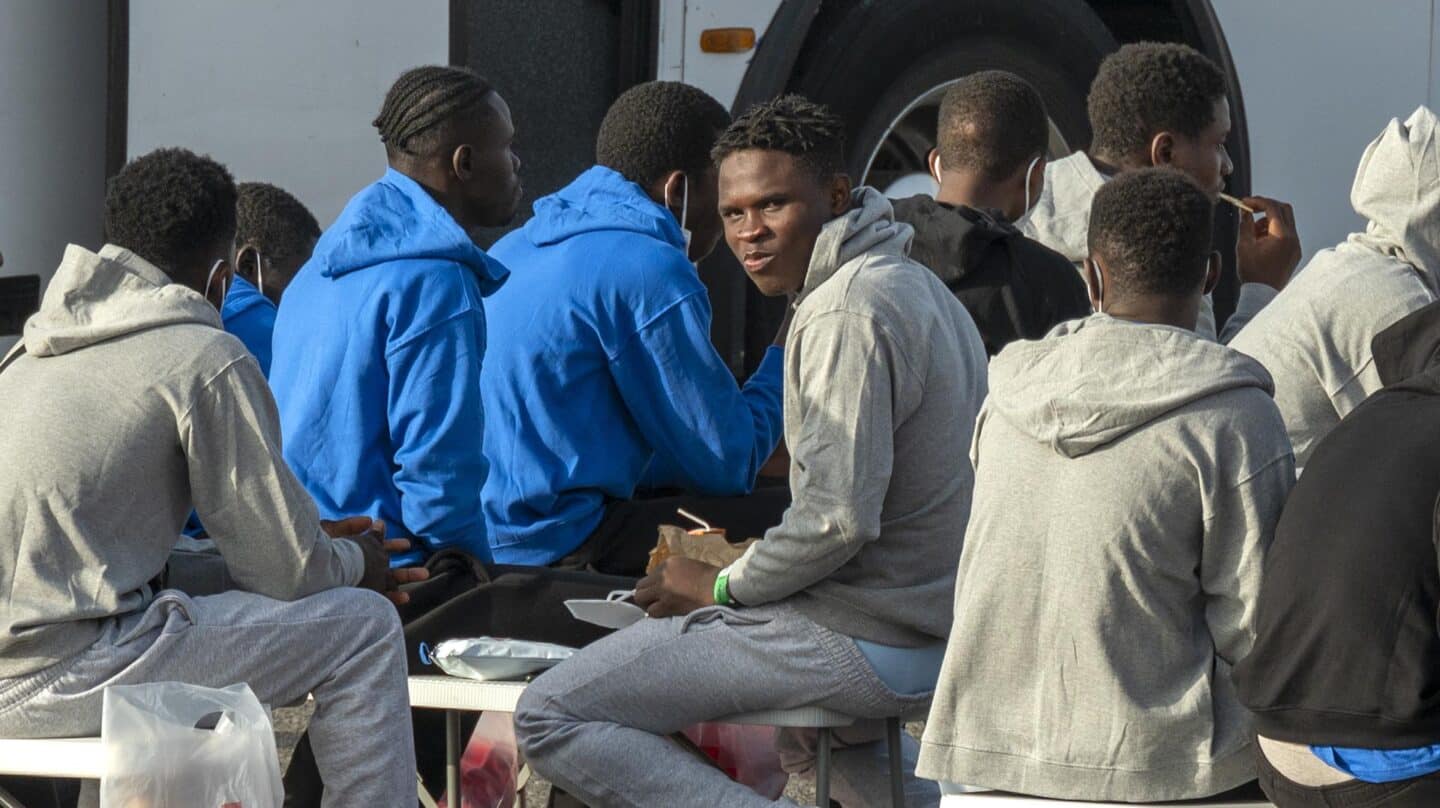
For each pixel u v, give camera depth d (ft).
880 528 42.04
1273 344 44.27
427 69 51.80
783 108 43.06
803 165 42.80
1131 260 38.04
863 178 68.69
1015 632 37.70
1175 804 37.14
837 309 41.45
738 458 52.60
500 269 50.70
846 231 42.27
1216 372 36.91
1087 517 36.94
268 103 58.90
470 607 47.83
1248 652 36.68
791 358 42.19
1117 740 36.73
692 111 54.75
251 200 57.93
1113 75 55.67
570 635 48.14
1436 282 44.60
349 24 58.59
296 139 58.85
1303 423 44.01
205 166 42.91
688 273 52.44
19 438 39.91
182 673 40.45
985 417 39.45
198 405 40.47
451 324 48.39
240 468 40.81
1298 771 34.55
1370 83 85.10
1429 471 33.58
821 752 43.04
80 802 46.75
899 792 43.37
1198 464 36.47
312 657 41.83
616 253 52.24
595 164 60.54
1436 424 34.04
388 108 51.65
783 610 42.29
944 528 42.50
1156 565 36.63
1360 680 33.32
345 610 42.32
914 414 42.14
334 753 42.06
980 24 71.51
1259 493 36.50
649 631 42.98
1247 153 81.51
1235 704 37.09
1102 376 37.27
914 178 76.59
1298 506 34.94
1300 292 44.42
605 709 42.57
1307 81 84.69
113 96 58.13
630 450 53.31
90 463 39.75
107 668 39.83
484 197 51.80
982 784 38.09
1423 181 44.19
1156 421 36.86
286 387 49.88
